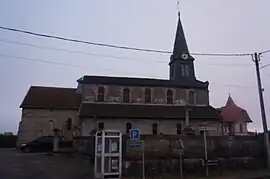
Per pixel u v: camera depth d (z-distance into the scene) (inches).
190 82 1653.5
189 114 1433.3
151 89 1514.5
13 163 831.1
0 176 644.7
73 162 860.6
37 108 1470.2
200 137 845.2
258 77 917.8
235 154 872.9
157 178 728.3
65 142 1171.9
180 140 778.2
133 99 1476.4
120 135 697.0
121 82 1485.0
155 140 793.6
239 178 727.7
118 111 1376.7
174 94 1530.5
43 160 901.2
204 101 1556.3
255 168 880.9
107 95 1449.3
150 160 770.2
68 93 1606.8
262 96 903.7
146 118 1379.2
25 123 1440.7
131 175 735.7
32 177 646.5
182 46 1801.2
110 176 669.3
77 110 1509.6
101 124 1331.2
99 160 677.3
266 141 877.2
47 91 1587.1
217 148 858.1
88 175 692.7
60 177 660.1
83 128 1307.8
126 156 750.5
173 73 1744.6
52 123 1469.0
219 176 763.4
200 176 767.1
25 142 1413.6
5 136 1695.4
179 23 1862.7
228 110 1834.4
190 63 1734.7
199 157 827.4
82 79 1475.1
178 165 794.2
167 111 1445.6
